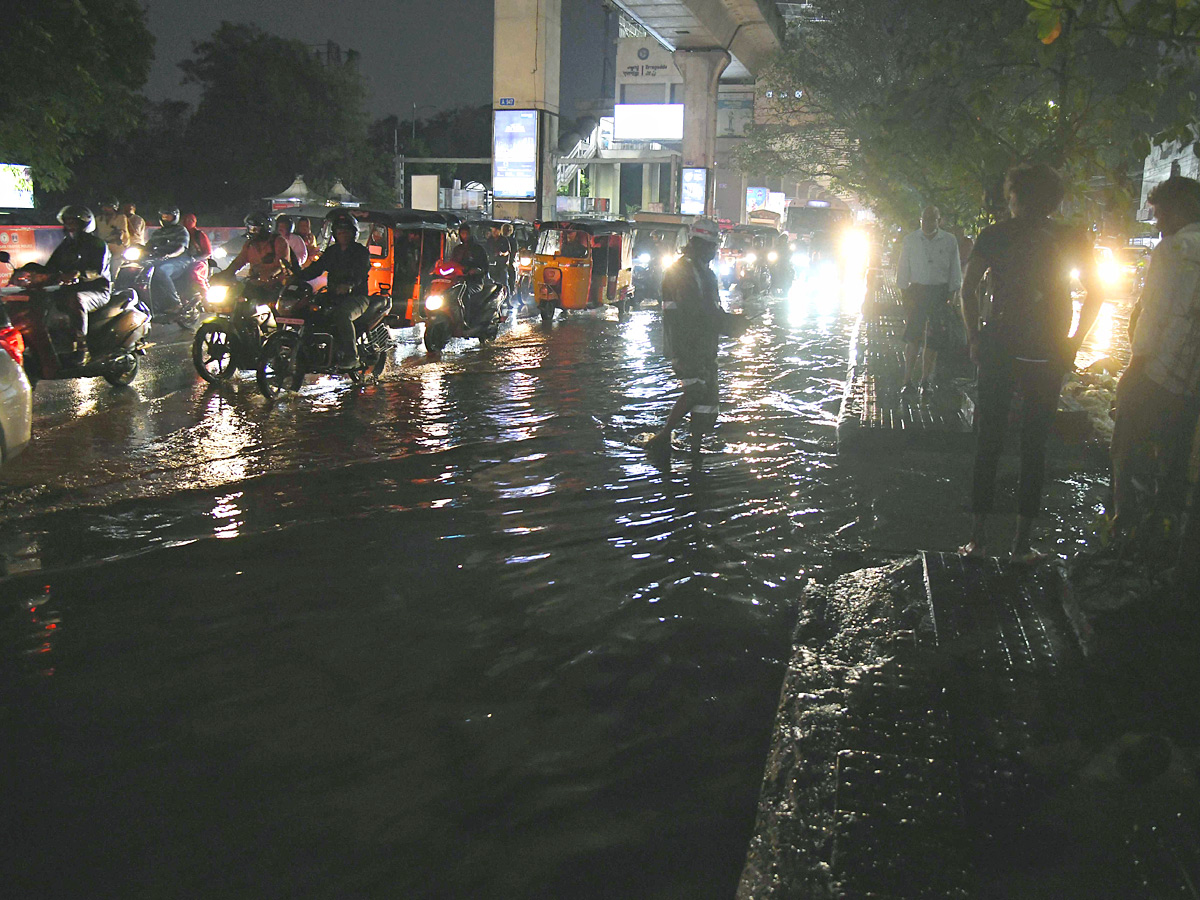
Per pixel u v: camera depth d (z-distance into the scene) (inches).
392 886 97.1
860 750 112.0
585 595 174.4
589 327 720.3
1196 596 140.7
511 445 297.1
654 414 354.6
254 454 278.2
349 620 162.2
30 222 717.9
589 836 105.3
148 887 96.7
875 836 96.6
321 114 2124.8
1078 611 143.3
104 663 145.5
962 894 89.0
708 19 2196.1
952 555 177.3
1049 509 227.1
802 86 1020.5
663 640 155.6
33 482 243.3
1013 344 171.8
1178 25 149.0
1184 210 166.4
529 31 1717.5
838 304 972.6
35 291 337.1
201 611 165.2
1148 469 173.5
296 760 119.9
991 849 96.7
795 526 215.0
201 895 95.6
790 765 111.1
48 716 129.9
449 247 616.1
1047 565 172.6
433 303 519.8
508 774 117.2
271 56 2087.8
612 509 228.8
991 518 219.1
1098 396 323.3
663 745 124.2
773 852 97.2
